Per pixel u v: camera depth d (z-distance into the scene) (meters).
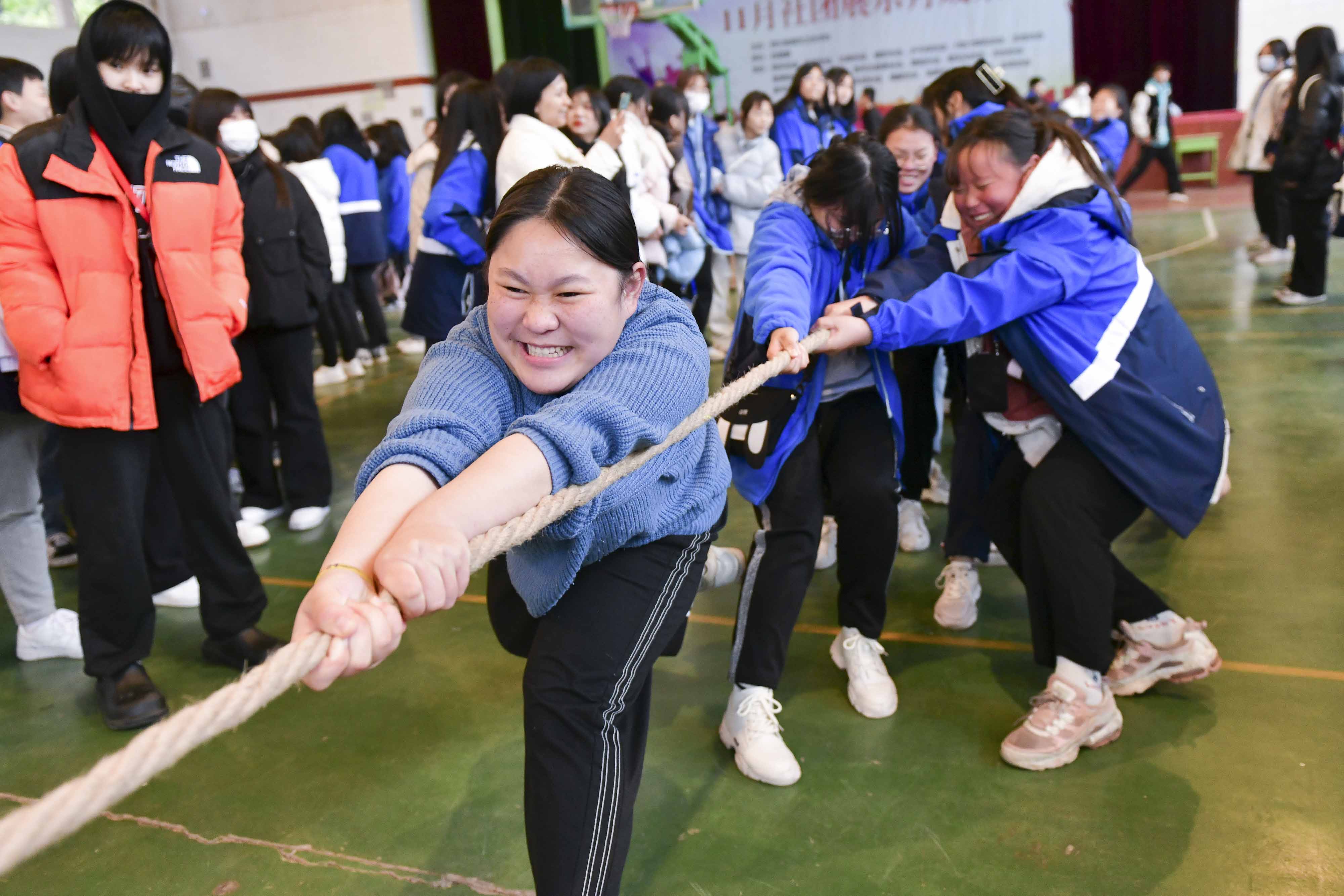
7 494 2.68
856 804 1.98
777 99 13.84
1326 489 3.37
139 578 2.39
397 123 7.21
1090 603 2.03
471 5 12.84
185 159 2.31
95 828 2.01
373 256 6.13
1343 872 1.70
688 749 2.20
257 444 3.75
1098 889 1.70
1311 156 5.68
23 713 2.52
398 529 0.98
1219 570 2.87
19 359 2.26
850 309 2.01
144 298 2.29
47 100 2.81
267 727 2.37
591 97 4.24
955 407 2.91
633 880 1.79
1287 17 12.81
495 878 1.82
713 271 6.00
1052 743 2.04
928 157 2.75
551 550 1.32
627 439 1.17
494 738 2.28
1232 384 4.60
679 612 1.47
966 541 2.54
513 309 1.20
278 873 1.86
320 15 13.03
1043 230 2.01
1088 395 1.96
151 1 13.53
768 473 2.09
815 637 2.68
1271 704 2.21
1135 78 13.22
